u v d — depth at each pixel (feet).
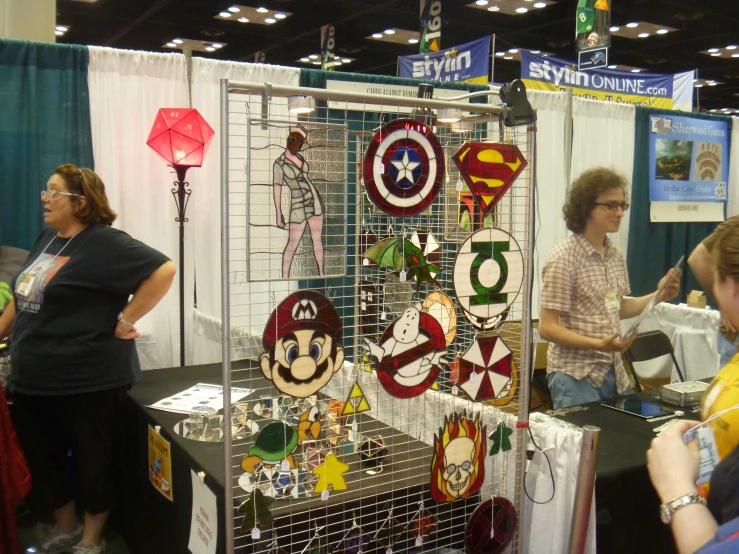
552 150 13.83
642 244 15.53
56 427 7.32
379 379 4.46
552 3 24.40
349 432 4.80
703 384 7.45
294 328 4.08
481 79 14.98
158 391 7.34
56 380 6.65
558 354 7.73
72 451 7.73
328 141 4.23
